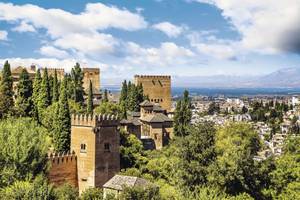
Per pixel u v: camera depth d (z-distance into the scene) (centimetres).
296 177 7538
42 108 12406
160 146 14825
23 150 6950
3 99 11881
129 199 5241
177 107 15400
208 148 7506
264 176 7331
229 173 6806
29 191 5134
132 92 16750
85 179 9069
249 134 12038
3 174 6612
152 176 9431
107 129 9144
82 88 15362
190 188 6875
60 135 10050
